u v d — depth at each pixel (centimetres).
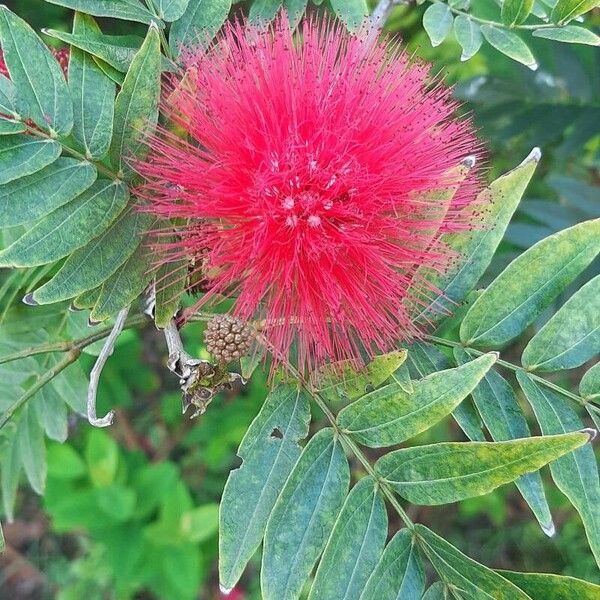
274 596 14
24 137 15
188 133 16
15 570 42
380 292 15
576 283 25
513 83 28
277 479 15
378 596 14
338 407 34
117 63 16
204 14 17
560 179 28
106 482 34
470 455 14
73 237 15
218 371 16
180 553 33
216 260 15
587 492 15
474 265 17
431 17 18
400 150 15
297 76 15
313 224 15
